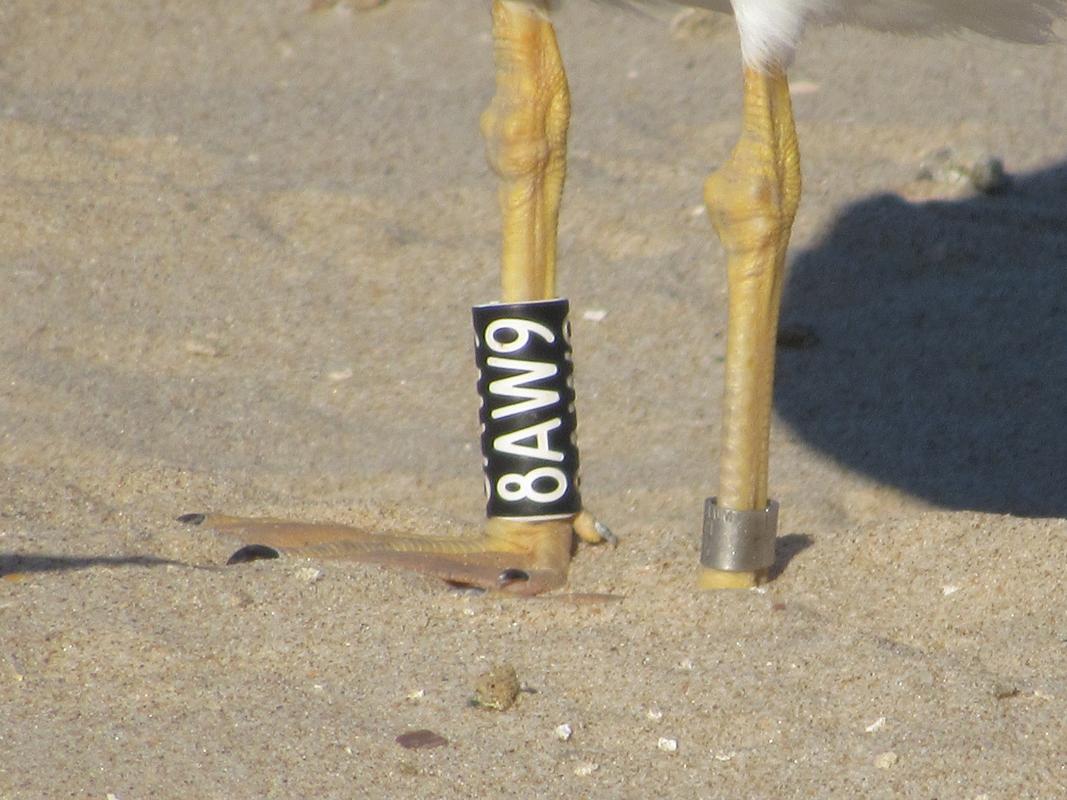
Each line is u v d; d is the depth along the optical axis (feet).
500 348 19.12
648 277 29.35
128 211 30.63
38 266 28.48
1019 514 22.35
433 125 36.01
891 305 28.76
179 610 17.33
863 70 39.27
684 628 17.12
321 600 17.71
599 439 24.36
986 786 14.17
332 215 31.09
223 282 28.63
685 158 34.24
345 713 15.39
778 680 15.87
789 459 23.90
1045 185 33.53
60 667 16.11
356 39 41.96
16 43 40.27
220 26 42.27
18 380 25.02
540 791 14.23
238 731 15.01
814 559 18.93
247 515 21.30
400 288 28.84
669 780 14.46
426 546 19.51
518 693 15.72
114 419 24.14
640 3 18.02
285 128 35.63
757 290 17.28
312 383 25.80
